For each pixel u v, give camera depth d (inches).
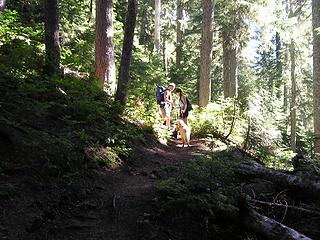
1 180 219.8
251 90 585.0
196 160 293.4
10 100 303.6
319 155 329.7
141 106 547.5
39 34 460.8
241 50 998.4
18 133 262.5
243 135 558.9
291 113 1149.1
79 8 686.5
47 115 326.0
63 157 267.3
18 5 618.5
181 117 521.7
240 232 234.4
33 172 238.8
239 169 303.9
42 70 391.2
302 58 1152.8
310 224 245.8
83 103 367.6
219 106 612.1
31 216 205.3
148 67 757.9
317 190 263.4
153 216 234.1
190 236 225.6
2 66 332.8
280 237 216.8
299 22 981.2
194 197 237.9
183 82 1088.2
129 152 366.0
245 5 847.1
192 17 1306.6
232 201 243.0
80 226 215.6
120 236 214.5
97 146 325.4
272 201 271.7
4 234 185.5
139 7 1173.1
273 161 500.7
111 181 290.2
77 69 541.0
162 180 283.4
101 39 562.6
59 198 233.5
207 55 773.3
